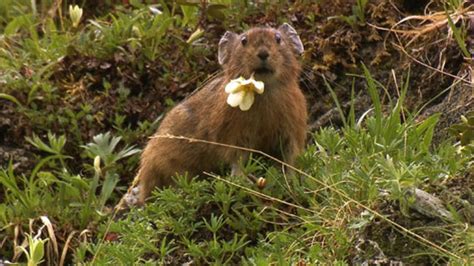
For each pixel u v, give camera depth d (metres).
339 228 10.22
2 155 13.93
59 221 12.15
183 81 14.60
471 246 9.53
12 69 14.88
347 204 10.31
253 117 11.59
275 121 11.62
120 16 15.26
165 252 10.41
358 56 14.12
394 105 13.50
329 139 11.42
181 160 12.20
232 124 11.62
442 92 12.64
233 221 10.79
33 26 15.68
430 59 13.52
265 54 11.31
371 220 10.08
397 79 13.67
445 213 9.98
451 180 10.41
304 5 14.70
